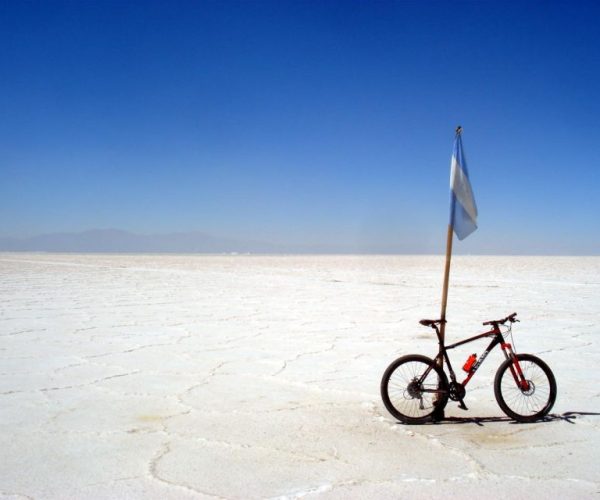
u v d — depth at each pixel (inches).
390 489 153.8
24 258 2564.0
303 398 242.2
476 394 249.6
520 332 423.5
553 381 215.5
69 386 259.8
